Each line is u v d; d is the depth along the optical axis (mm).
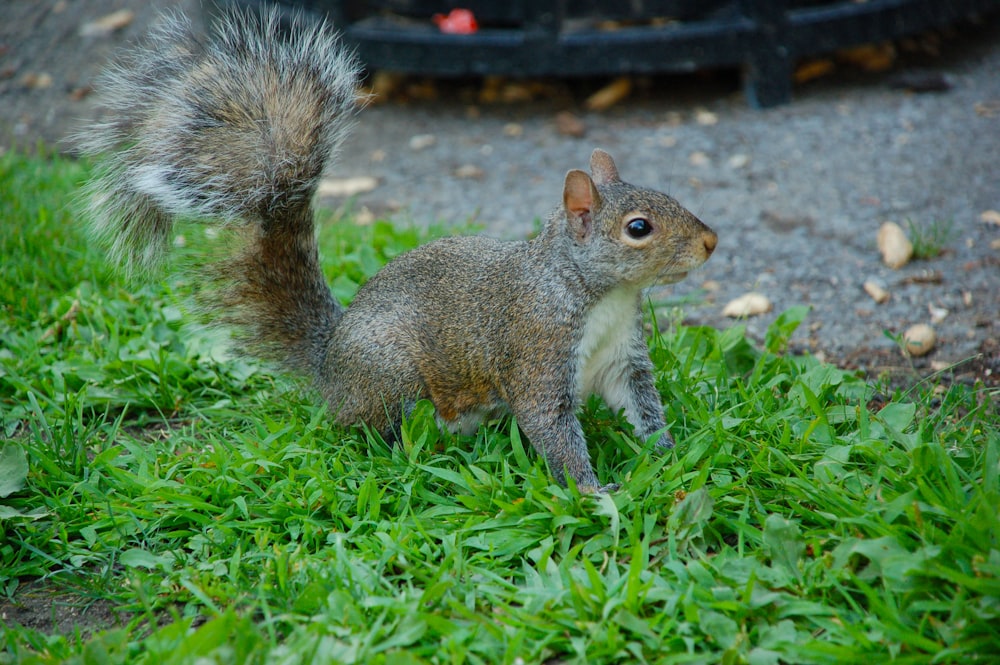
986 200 11242
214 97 7527
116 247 7789
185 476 6930
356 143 14016
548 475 6707
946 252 10273
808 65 15289
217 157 7387
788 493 6164
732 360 8180
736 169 12539
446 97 15406
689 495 5965
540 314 6715
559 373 6727
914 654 4895
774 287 9977
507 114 14766
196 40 7973
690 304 9758
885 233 10344
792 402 7164
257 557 6078
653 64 13758
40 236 10328
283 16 14000
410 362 7152
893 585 5195
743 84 14508
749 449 6551
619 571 5773
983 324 8883
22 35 17406
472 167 13031
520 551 6008
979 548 5242
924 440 6547
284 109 7469
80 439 7371
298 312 7781
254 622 5582
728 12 13875
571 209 6590
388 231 10594
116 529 6430
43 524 6516
